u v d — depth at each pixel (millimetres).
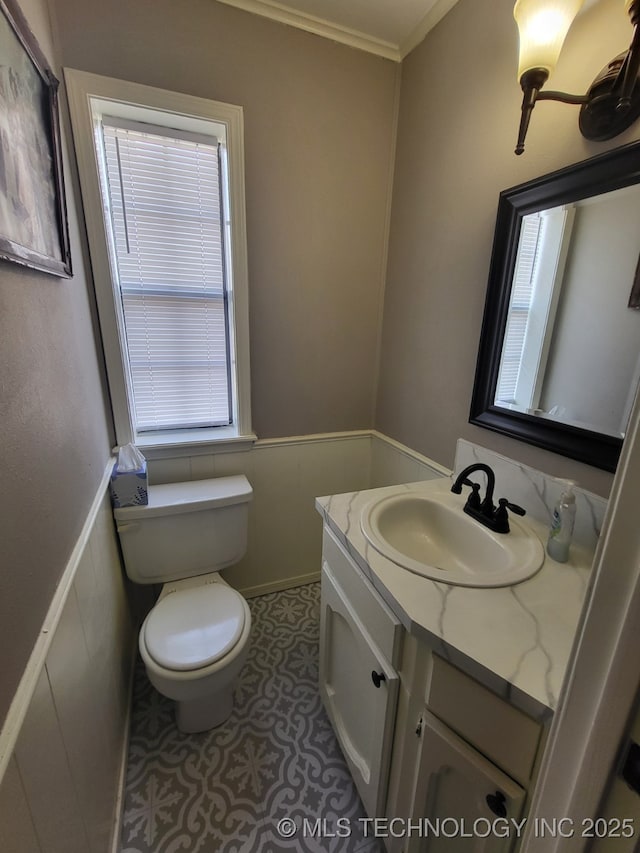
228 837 1056
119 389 1467
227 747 1279
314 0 1313
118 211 1396
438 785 793
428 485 1321
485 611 754
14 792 514
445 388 1452
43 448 751
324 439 1880
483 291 1248
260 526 1877
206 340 1636
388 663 847
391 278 1727
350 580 1008
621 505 338
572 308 962
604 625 356
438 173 1400
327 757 1255
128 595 1524
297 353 1722
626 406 863
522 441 1117
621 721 344
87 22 1162
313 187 1556
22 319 703
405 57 1527
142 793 1149
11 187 666
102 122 1305
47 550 724
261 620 1821
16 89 705
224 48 1312
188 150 1422
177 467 1628
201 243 1525
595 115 861
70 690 776
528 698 589
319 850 1034
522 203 1059
